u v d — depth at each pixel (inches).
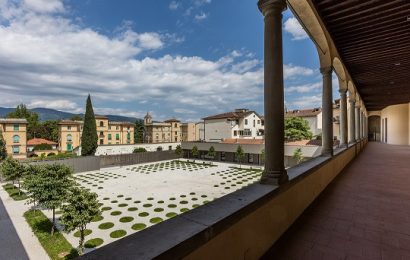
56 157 935.0
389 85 418.0
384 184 201.3
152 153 1165.7
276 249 96.4
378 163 318.0
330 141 220.4
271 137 109.3
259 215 88.4
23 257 289.9
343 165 285.9
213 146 1151.0
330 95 215.9
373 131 991.6
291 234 109.7
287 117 1307.8
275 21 108.3
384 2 161.0
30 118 1847.9
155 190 607.5
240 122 1528.1
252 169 920.9
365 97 564.7
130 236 54.3
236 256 73.6
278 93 108.3
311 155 818.2
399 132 709.3
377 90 466.3
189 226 60.1
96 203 323.9
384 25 193.9
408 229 114.0
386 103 686.5
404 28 199.9
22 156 1254.9
